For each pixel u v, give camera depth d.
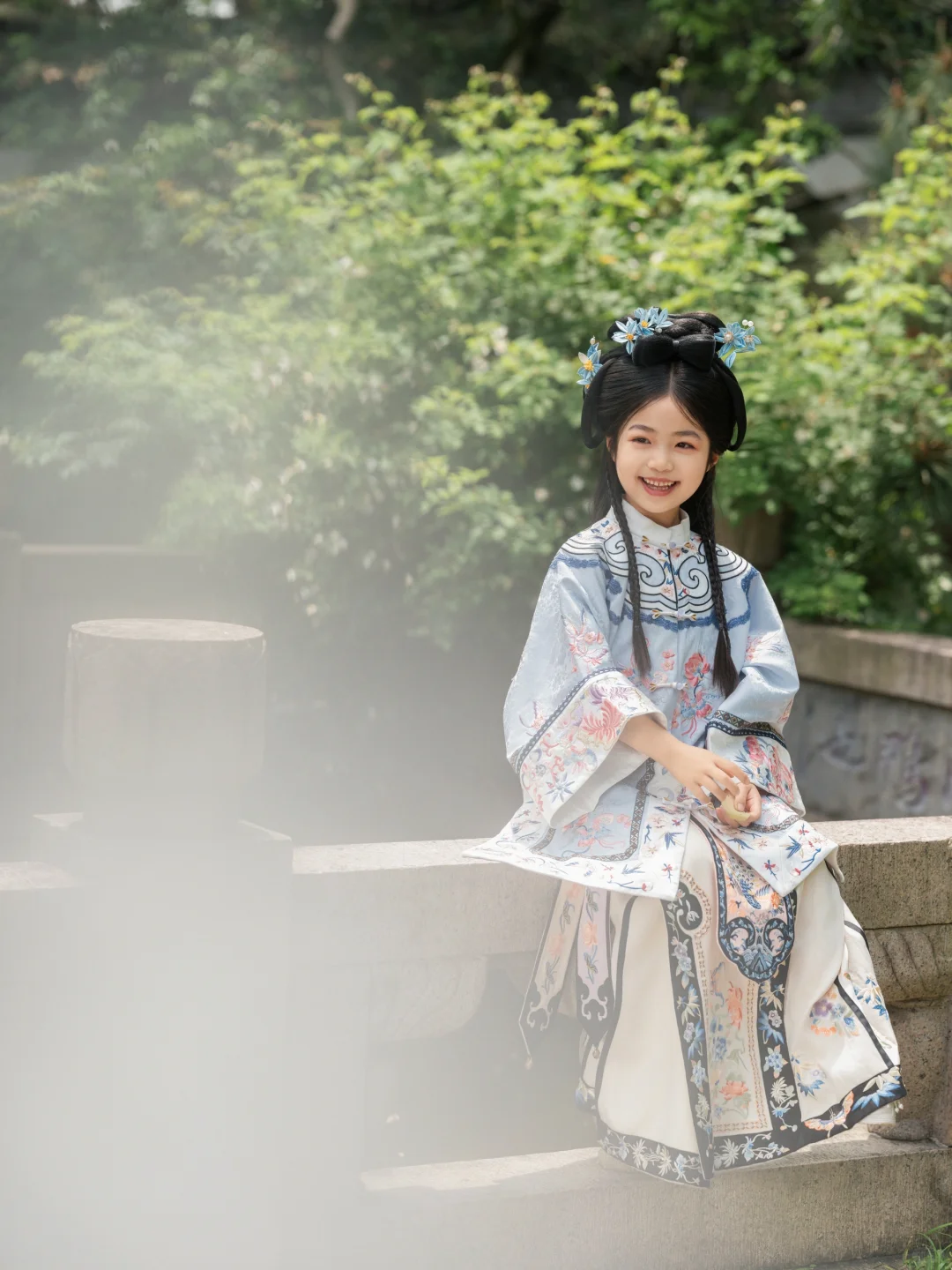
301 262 6.23
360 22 10.57
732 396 2.12
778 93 9.68
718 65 9.83
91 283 6.82
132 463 5.84
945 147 7.31
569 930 2.19
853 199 9.19
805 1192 2.46
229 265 6.61
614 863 2.00
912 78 7.96
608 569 2.14
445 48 10.52
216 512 5.58
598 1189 2.30
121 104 8.85
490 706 6.55
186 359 5.82
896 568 6.77
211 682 1.89
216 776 1.92
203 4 10.22
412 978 2.24
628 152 6.96
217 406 5.51
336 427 5.86
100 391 5.56
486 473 5.82
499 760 6.57
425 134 9.55
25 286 7.00
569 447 6.27
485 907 2.24
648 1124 2.07
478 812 5.88
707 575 2.17
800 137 9.34
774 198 6.83
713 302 6.21
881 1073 2.07
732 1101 2.08
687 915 2.02
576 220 6.28
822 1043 2.10
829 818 6.12
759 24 9.77
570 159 6.82
